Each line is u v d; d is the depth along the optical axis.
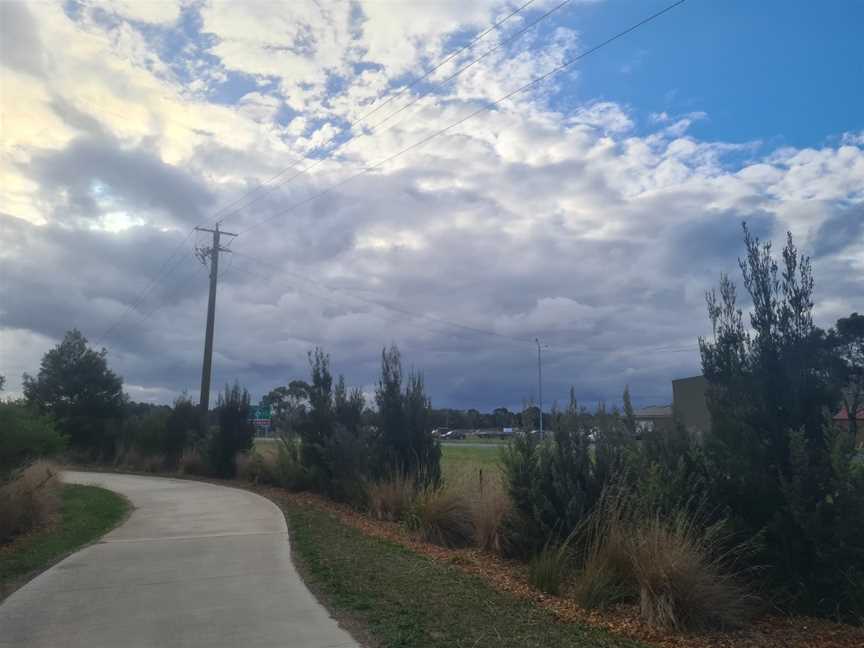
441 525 12.14
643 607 7.50
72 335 39.12
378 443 16.92
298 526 13.10
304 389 21.20
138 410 44.84
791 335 8.31
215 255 33.91
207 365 32.81
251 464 24.06
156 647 6.29
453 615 7.36
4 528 11.95
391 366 17.19
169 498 18.20
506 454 10.97
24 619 7.16
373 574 9.16
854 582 7.16
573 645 6.51
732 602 7.40
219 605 7.60
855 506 7.24
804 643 6.73
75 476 26.73
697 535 8.01
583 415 10.81
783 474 7.95
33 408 22.03
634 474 9.74
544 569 8.77
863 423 9.35
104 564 9.70
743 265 8.69
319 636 6.55
